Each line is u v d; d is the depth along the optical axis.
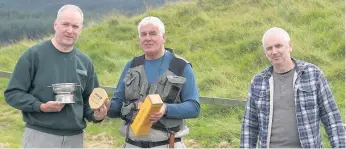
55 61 4.33
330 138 4.14
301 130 4.12
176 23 15.49
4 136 8.55
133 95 4.43
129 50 14.05
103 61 13.42
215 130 8.12
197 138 8.02
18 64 4.30
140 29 4.41
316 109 4.13
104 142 8.23
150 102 4.05
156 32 4.38
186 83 4.39
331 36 11.63
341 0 13.53
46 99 4.29
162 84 4.34
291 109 4.19
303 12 13.42
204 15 15.45
